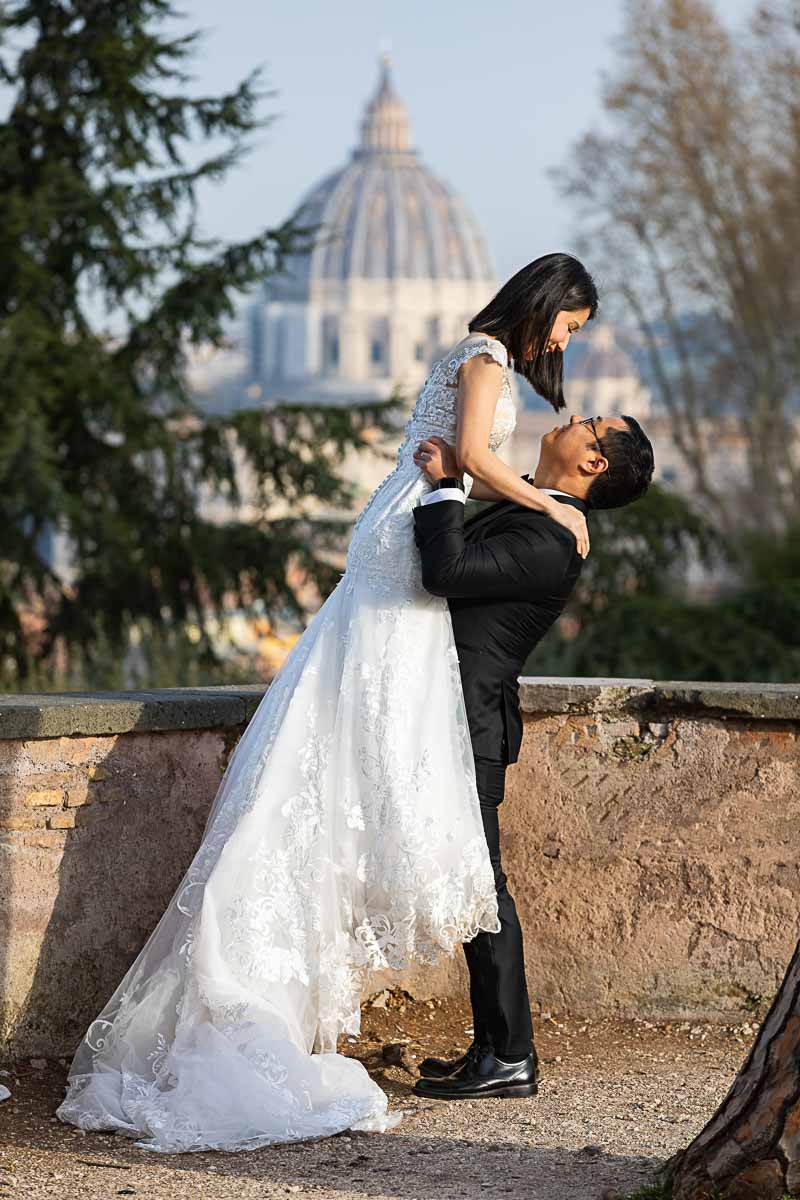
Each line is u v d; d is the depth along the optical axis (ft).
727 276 247.91
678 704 33.96
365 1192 23.52
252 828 27.61
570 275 27.94
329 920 27.58
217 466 141.38
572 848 34.58
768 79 231.50
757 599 159.43
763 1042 21.44
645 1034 33.47
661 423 269.23
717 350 256.73
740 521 240.12
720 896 34.09
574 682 34.86
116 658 130.82
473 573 27.22
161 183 135.74
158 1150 25.59
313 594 147.54
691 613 161.17
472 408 27.32
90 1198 23.22
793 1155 20.74
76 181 132.46
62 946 30.78
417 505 28.04
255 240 135.85
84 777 30.89
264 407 142.10
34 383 128.26
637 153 244.42
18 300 134.10
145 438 136.26
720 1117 21.79
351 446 141.59
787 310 243.19
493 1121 27.22
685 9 234.38
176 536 138.51
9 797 29.89
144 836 31.94
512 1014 28.86
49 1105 28.17
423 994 35.19
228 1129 26.04
